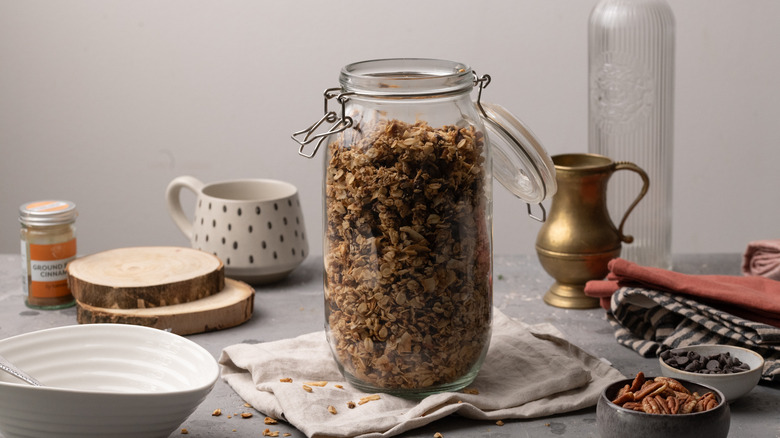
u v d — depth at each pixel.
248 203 1.55
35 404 1.14
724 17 2.17
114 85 2.24
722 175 2.24
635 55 1.60
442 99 1.25
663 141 1.62
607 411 1.17
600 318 1.48
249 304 1.48
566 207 1.48
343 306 1.27
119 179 2.28
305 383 1.30
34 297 1.51
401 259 1.24
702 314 1.35
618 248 1.49
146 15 2.21
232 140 2.26
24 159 2.27
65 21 2.21
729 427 1.20
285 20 2.20
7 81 2.24
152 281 1.46
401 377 1.27
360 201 1.24
